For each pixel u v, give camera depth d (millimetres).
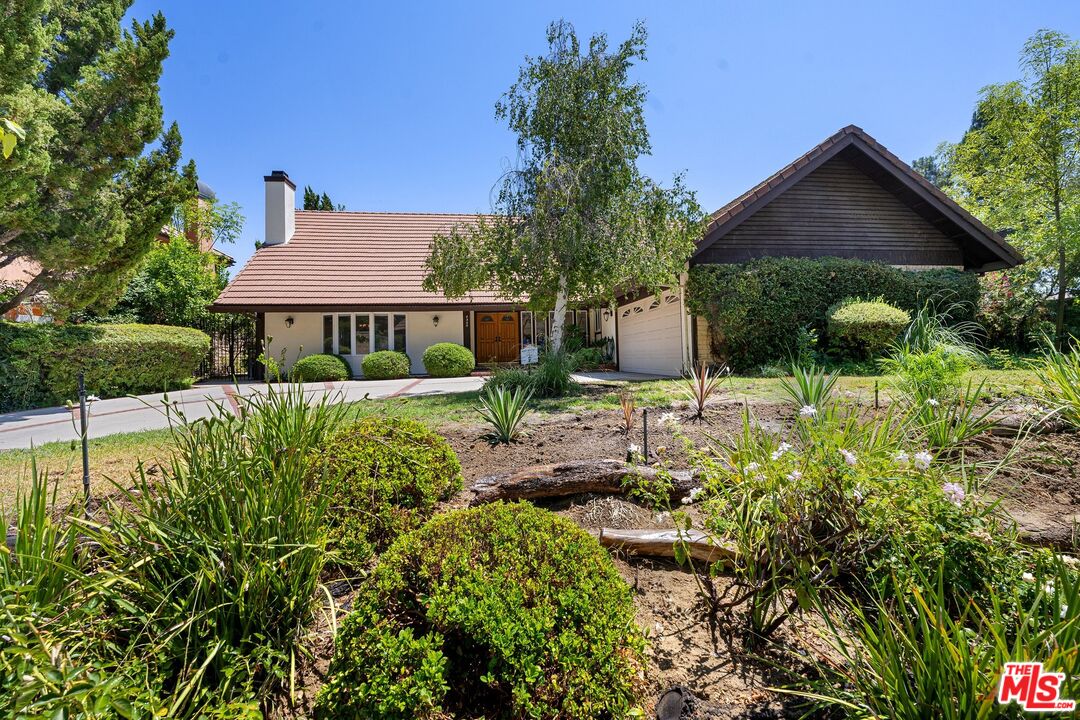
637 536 2355
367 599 1572
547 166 8172
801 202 11039
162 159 10172
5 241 8406
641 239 8133
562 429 4688
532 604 1501
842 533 1731
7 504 2979
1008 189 11195
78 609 1359
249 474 1873
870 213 11219
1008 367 7582
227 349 16250
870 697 1267
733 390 6422
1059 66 9594
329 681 1464
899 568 1587
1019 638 1110
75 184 8586
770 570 1862
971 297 10562
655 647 1761
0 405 8320
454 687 1440
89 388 9453
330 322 15430
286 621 1746
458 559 1609
